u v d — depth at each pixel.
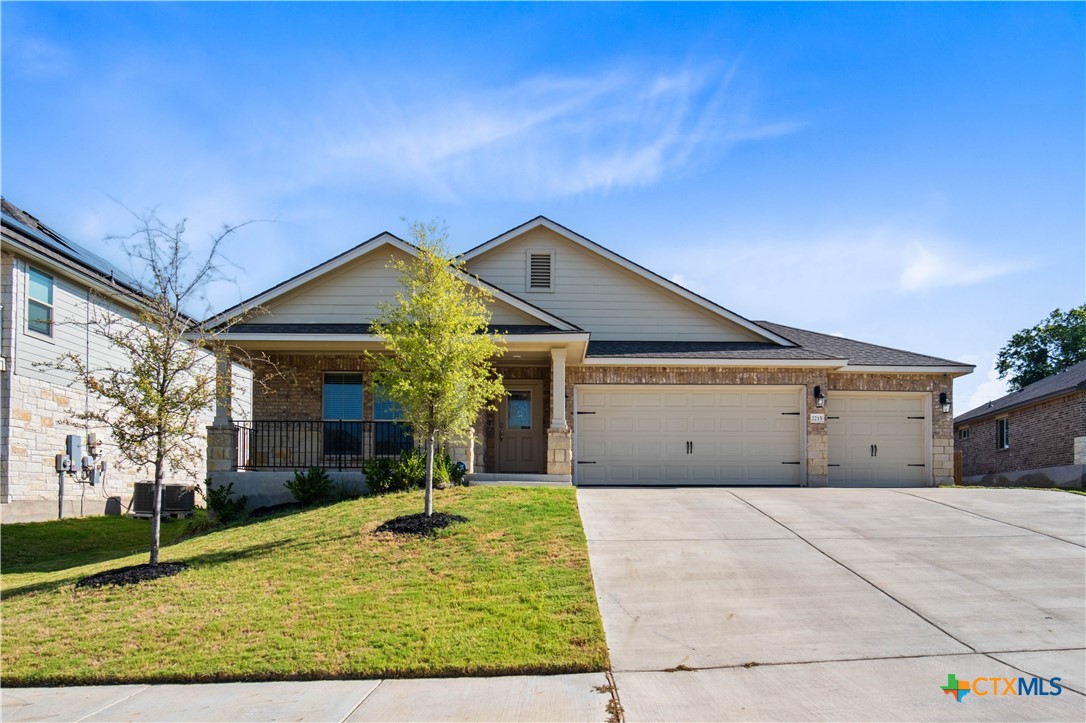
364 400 16.55
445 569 8.84
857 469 17.11
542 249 17.81
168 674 6.49
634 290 17.81
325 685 6.25
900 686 5.81
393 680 6.30
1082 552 9.56
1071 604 7.64
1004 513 12.03
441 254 11.55
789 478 16.53
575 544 9.61
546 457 17.23
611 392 16.69
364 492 13.96
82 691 6.34
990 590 8.07
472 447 14.88
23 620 7.99
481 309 12.06
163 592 8.65
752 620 7.27
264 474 14.26
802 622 7.21
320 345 15.11
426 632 7.09
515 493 12.70
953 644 6.66
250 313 15.05
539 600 7.77
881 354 17.91
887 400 17.31
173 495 16.97
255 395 16.50
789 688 5.82
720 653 6.55
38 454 16.09
